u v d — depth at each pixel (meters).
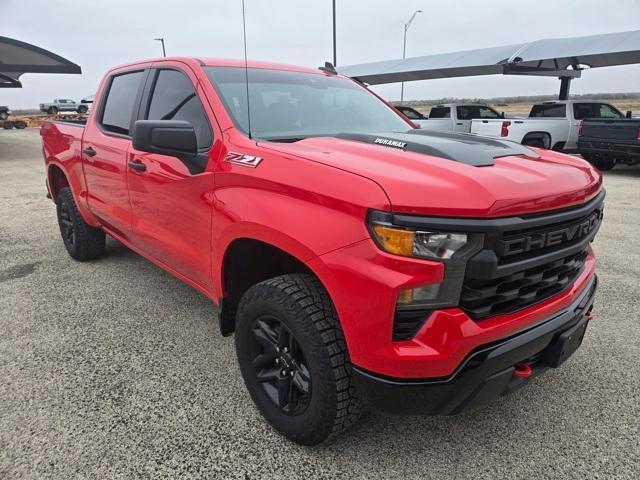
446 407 1.95
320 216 1.97
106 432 2.41
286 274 2.45
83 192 4.33
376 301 1.80
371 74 22.75
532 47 17.66
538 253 1.99
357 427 2.47
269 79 3.21
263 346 2.37
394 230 1.76
